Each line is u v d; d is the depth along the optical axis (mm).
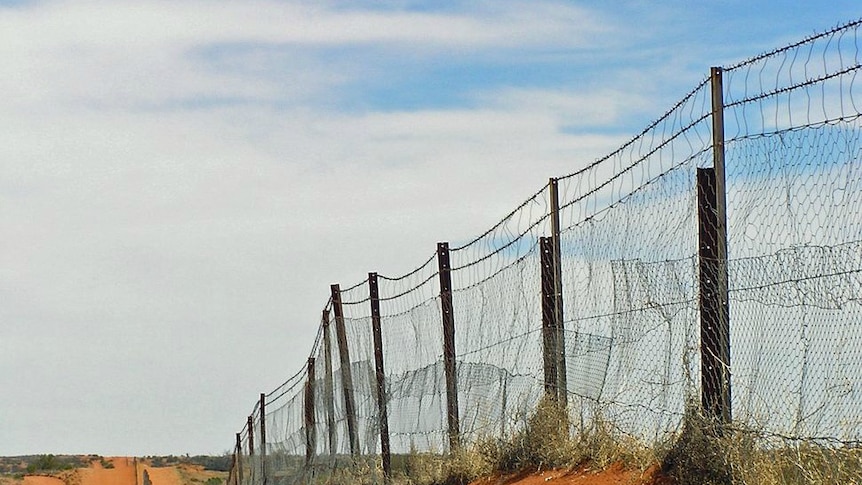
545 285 13945
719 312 9812
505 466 14844
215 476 94625
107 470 103062
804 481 8844
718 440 9906
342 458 21391
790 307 8680
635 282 11242
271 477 30266
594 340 12445
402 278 18719
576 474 12688
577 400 13227
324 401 22938
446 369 16625
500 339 15242
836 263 8086
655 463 11156
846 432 8125
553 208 13641
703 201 10000
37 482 94938
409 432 18109
